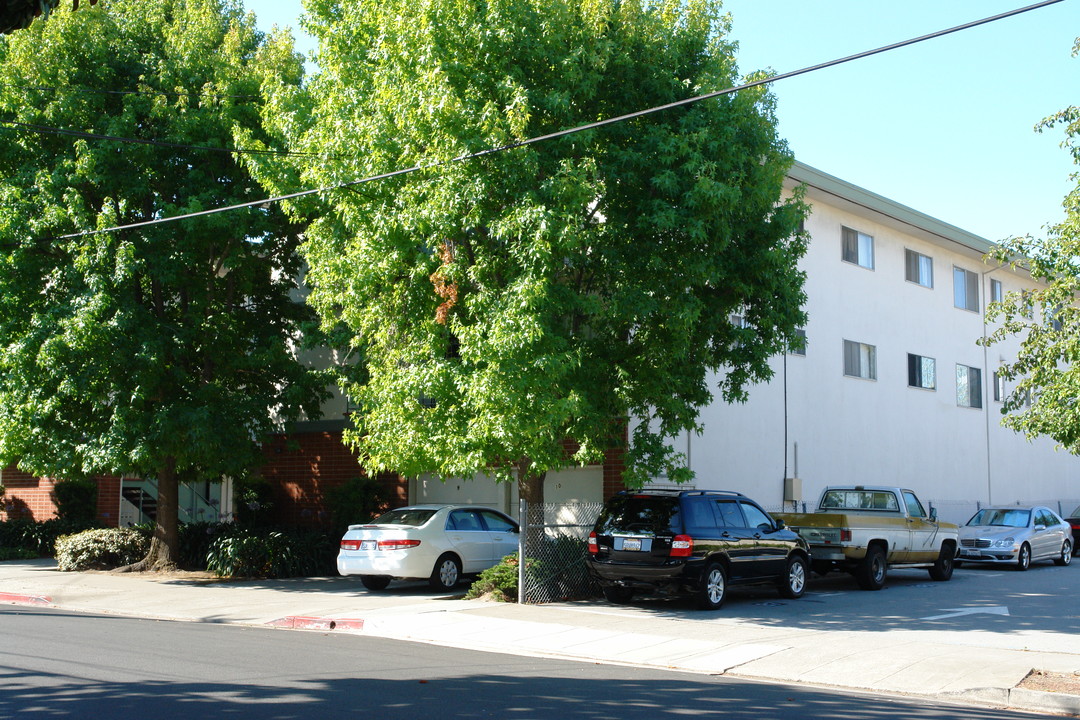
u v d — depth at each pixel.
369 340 16.94
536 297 13.70
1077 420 11.42
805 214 16.91
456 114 13.98
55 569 22.91
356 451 25.25
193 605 16.86
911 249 30.36
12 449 18.50
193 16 20.80
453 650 12.39
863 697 9.88
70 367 18.19
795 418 25.05
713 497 16.16
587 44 15.05
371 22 15.76
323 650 12.03
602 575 15.71
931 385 30.50
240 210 19.27
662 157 14.49
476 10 14.40
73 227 18.70
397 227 14.74
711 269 15.07
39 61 18.89
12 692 9.02
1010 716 9.17
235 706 8.54
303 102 17.56
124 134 18.83
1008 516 25.45
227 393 20.73
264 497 26.00
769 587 19.42
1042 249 12.27
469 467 14.47
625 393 15.81
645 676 10.71
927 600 17.33
